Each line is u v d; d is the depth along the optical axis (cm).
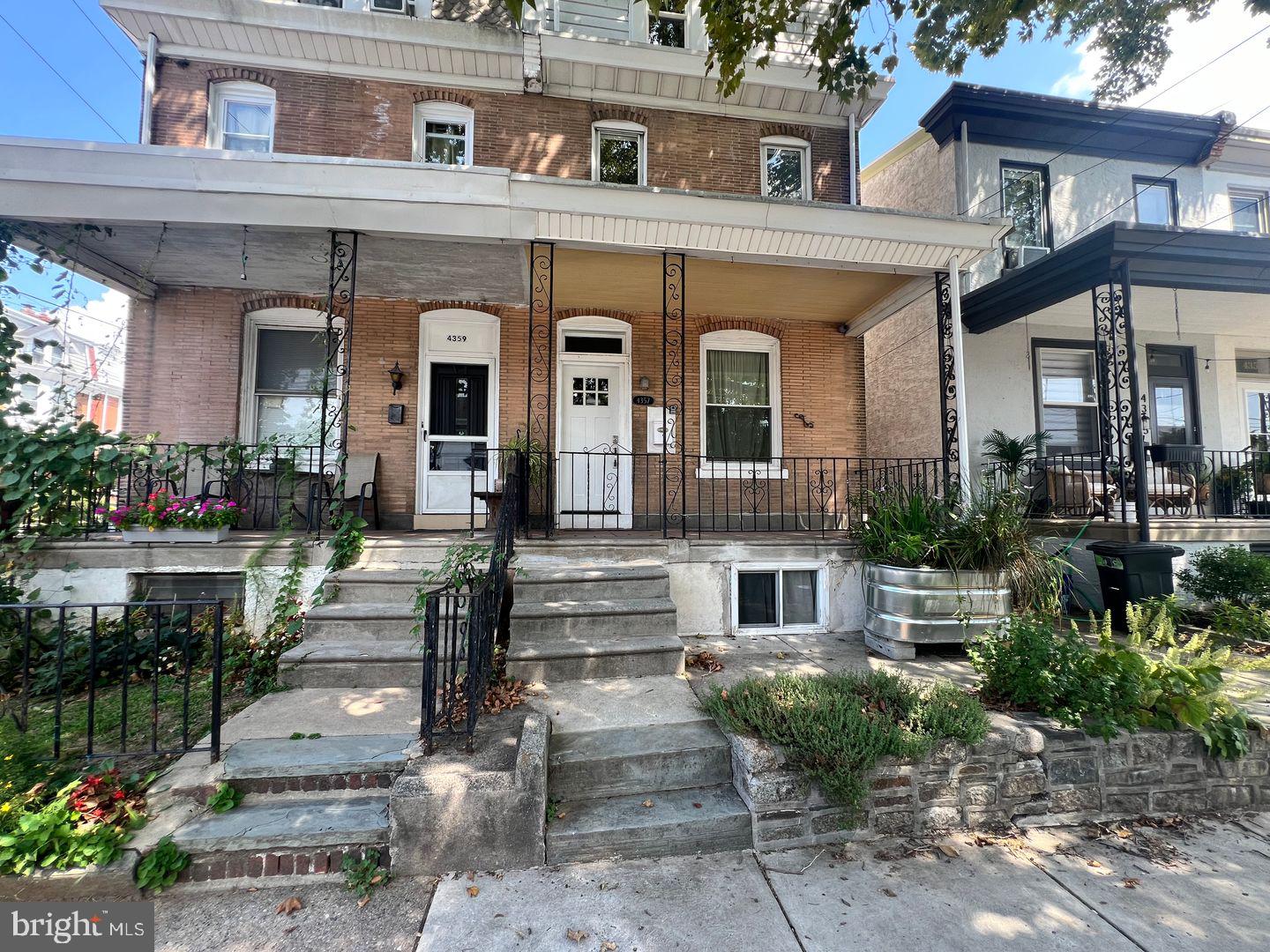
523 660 405
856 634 568
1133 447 662
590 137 784
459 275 646
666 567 550
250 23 690
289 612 479
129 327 682
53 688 405
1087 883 270
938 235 602
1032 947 227
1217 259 657
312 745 315
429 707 300
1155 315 879
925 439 876
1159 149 973
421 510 736
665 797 308
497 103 762
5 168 466
